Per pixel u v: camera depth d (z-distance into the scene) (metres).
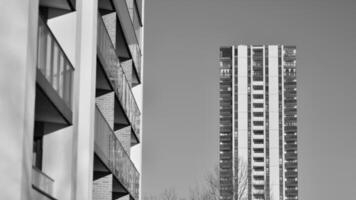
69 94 21.41
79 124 21.98
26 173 14.77
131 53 36.22
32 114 15.20
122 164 32.34
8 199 14.25
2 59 14.67
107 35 27.55
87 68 22.44
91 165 22.06
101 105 29.41
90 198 21.89
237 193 68.56
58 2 21.31
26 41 14.75
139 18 41.47
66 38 21.70
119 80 31.39
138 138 39.84
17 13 14.82
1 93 14.57
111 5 29.98
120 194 34.94
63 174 20.81
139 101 41.47
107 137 27.72
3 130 14.46
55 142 20.98
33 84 15.28
